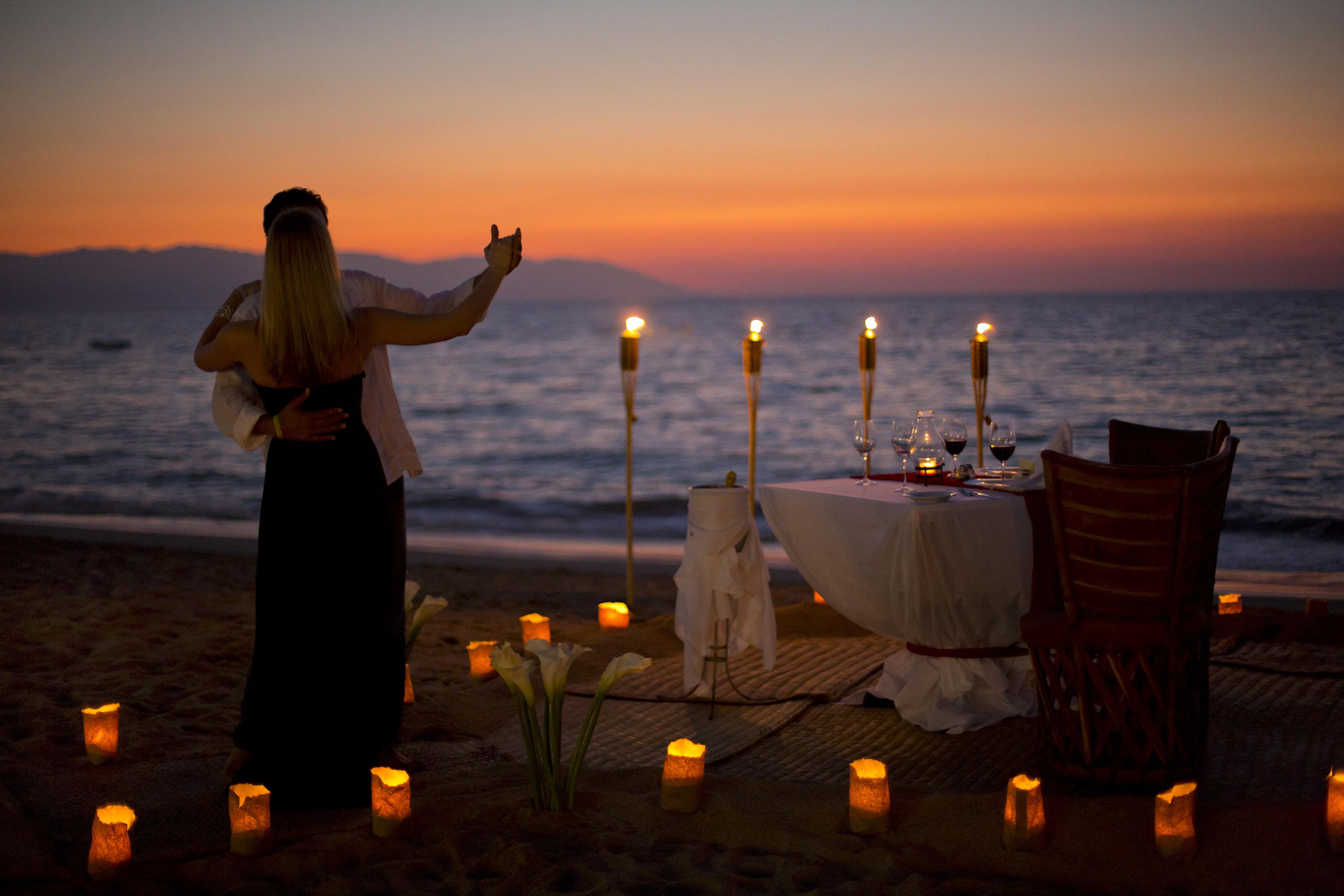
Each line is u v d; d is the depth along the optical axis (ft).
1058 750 10.82
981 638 12.61
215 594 22.38
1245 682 13.98
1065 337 157.89
